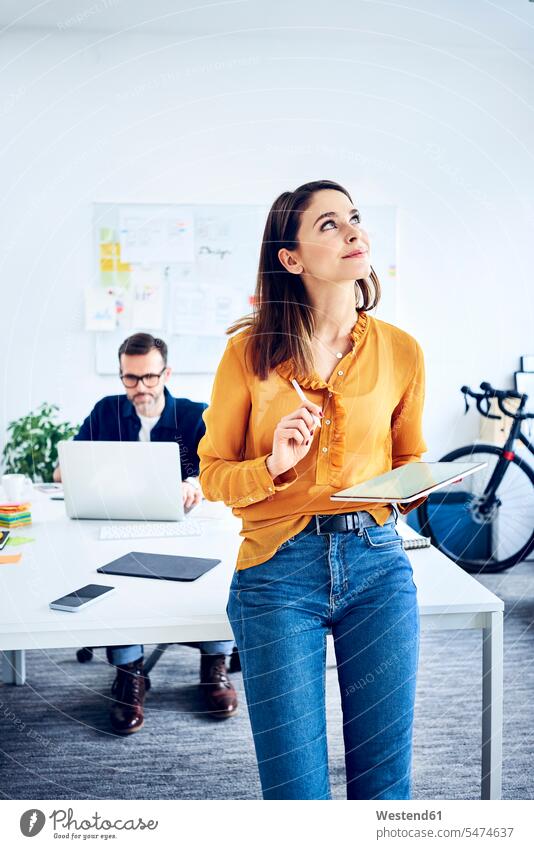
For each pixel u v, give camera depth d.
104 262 3.52
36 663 2.48
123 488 1.93
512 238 3.69
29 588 1.44
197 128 3.50
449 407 3.74
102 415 2.45
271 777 1.07
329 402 1.12
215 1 3.13
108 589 1.40
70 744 1.94
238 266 3.58
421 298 3.68
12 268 3.50
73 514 1.98
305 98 3.52
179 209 3.53
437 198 3.63
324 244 1.11
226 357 1.16
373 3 3.12
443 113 3.58
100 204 3.50
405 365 1.18
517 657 2.50
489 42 3.52
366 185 3.60
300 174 3.56
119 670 2.04
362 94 3.54
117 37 3.41
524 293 3.71
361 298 1.21
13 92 3.42
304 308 1.13
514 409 3.62
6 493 2.06
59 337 3.54
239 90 3.49
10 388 3.54
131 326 3.55
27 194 3.47
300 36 3.47
